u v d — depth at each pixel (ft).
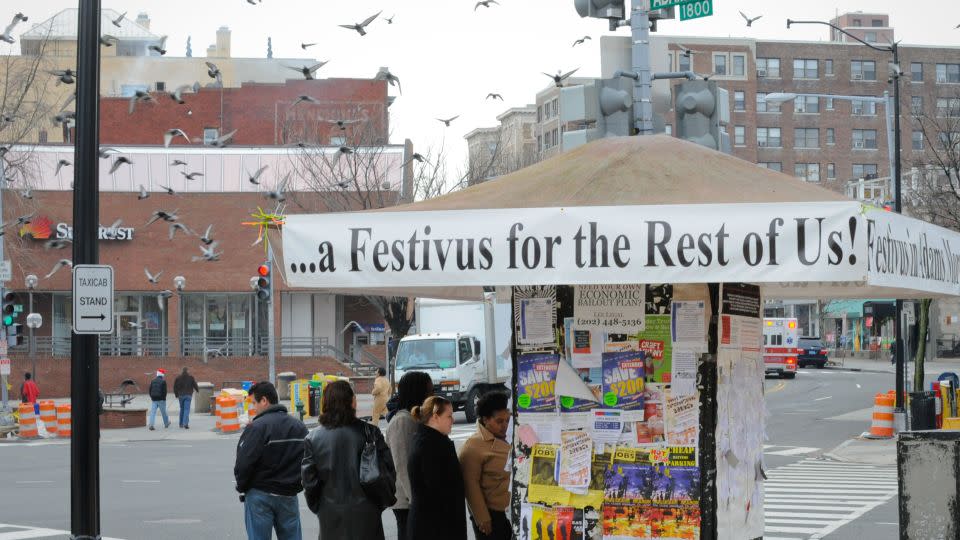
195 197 275.59
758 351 39.91
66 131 310.65
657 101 49.47
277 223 33.60
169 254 276.00
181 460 122.72
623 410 37.58
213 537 68.08
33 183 259.60
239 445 47.03
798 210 29.91
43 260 270.46
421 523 38.75
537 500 38.22
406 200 233.96
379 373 135.54
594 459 37.86
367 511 41.01
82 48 48.57
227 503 84.48
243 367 266.36
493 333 165.68
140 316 277.85
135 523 73.92
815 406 199.82
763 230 30.04
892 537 66.95
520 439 38.63
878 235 30.50
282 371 266.16
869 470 108.78
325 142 272.92
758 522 39.75
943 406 131.64
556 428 38.27
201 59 431.43
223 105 341.82
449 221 31.81
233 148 284.00
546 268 31.14
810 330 481.05
